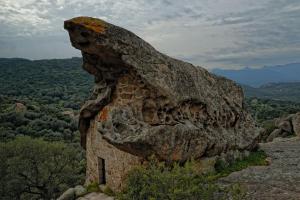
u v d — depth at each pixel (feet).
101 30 32.96
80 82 394.32
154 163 28.96
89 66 39.96
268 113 217.56
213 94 46.55
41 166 91.30
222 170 40.81
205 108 42.91
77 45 35.68
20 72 415.03
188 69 42.86
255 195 31.65
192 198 23.66
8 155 87.35
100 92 41.14
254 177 38.34
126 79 37.52
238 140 48.14
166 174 25.08
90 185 42.04
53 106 233.14
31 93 306.76
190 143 37.22
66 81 392.06
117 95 38.70
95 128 42.86
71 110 224.53
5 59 476.13
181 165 36.47
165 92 35.91
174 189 23.34
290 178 37.58
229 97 51.90
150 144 33.04
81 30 33.35
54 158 93.76
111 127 34.99
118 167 37.14
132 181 26.45
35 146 89.92
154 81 35.42
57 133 150.71
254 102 301.84
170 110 36.86
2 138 123.75
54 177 93.76
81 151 126.52
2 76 386.73
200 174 25.80
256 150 53.98
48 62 485.97
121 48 34.19
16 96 279.49
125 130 34.53
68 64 494.18
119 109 35.86
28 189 91.09
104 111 40.34
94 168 43.37
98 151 42.11
